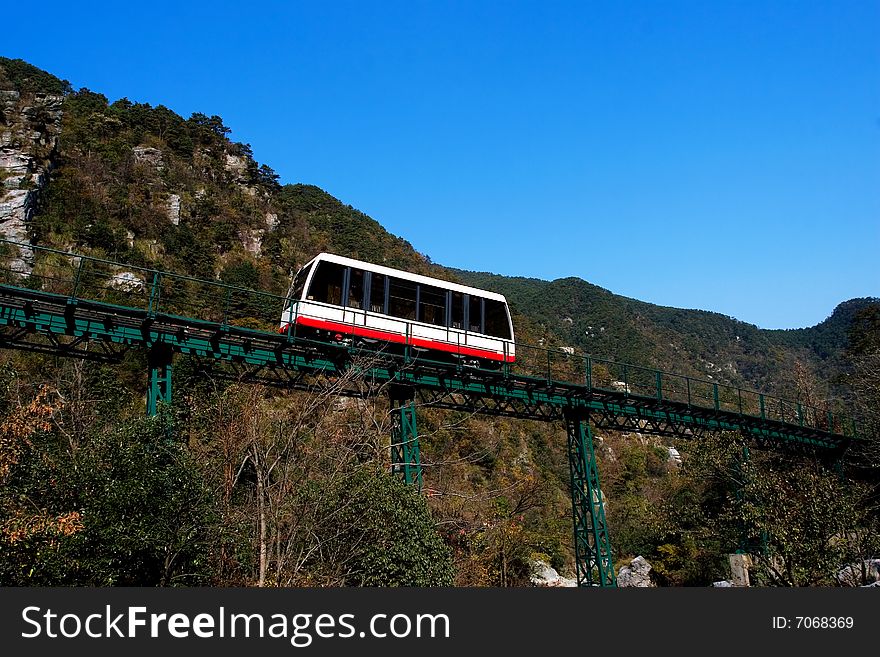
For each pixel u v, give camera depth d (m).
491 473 37.78
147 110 98.44
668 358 139.88
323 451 14.75
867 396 36.72
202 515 12.09
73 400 20.11
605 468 52.81
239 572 13.77
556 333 129.75
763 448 30.70
